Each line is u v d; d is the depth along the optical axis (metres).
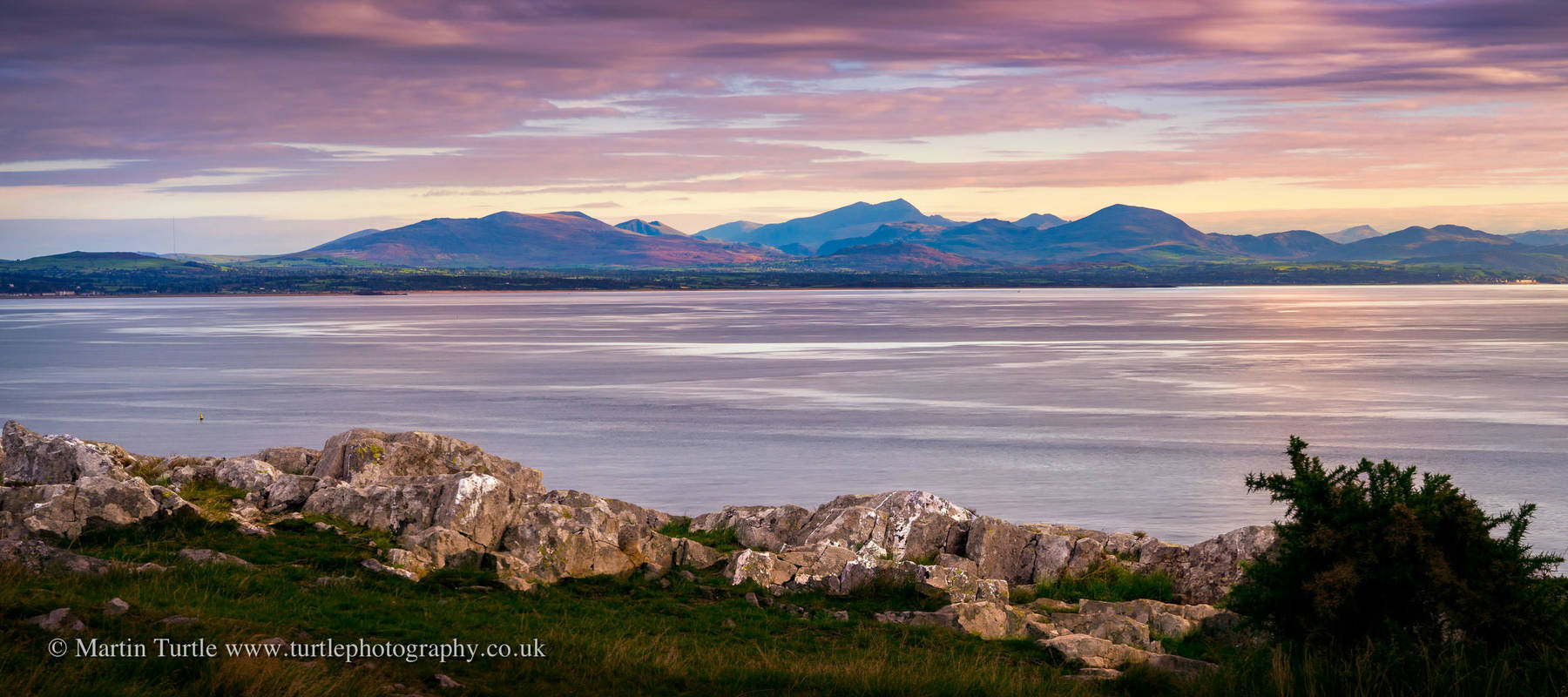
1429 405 96.81
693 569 24.09
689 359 156.00
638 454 75.50
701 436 82.94
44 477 25.86
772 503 60.16
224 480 27.00
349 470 28.55
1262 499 59.31
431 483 24.28
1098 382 120.19
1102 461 71.31
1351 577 15.70
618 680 14.43
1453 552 15.97
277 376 132.25
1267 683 15.48
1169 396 106.44
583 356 162.62
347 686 12.82
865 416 93.38
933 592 22.48
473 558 21.86
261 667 12.80
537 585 20.83
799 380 125.12
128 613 14.88
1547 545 47.69
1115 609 21.83
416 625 16.34
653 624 18.77
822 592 22.73
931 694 14.80
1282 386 114.38
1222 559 25.20
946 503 28.22
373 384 122.56
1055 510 57.12
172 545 20.62
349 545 22.12
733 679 14.88
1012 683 15.48
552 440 81.50
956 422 89.69
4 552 17.39
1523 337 190.75
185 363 151.75
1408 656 15.00
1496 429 82.31
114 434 84.62
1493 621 15.24
